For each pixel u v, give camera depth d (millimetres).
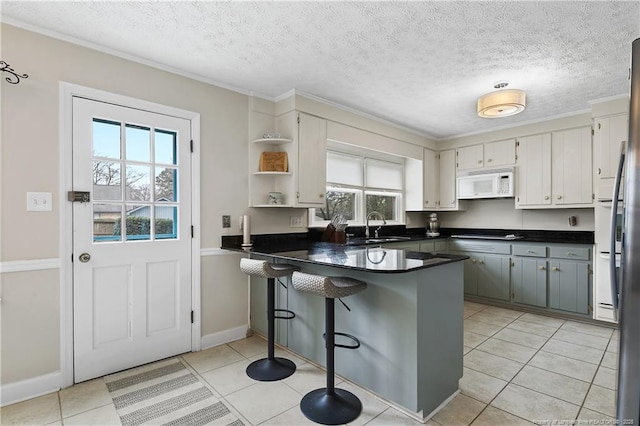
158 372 2412
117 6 1874
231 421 1851
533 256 3861
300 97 3178
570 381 2277
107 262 2365
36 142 2090
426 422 1840
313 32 2143
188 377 2338
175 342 2686
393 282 1932
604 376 2346
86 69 2275
